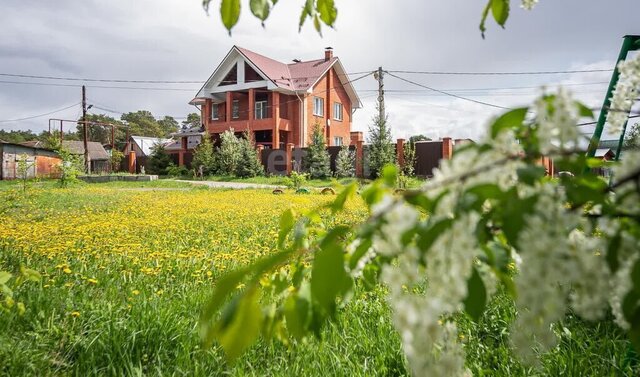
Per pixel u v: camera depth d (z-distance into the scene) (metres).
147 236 7.74
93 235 7.51
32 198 13.98
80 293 3.98
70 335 3.06
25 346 2.97
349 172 29.55
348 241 1.16
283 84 34.84
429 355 0.75
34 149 35.41
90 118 94.88
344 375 2.64
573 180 0.81
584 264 0.74
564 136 0.76
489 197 0.75
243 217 10.52
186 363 2.79
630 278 0.75
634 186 0.77
